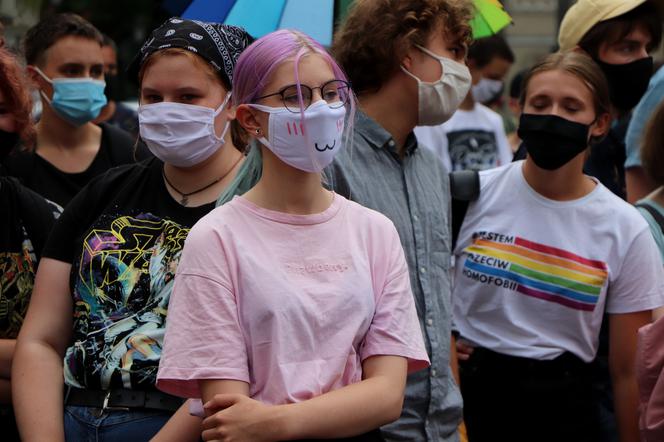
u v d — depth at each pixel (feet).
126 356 11.58
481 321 14.58
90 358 11.66
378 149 13.05
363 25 13.15
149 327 11.65
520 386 14.25
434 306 12.83
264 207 10.11
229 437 9.14
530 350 14.20
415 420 12.59
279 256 9.87
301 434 9.28
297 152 9.98
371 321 10.17
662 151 15.57
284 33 10.27
